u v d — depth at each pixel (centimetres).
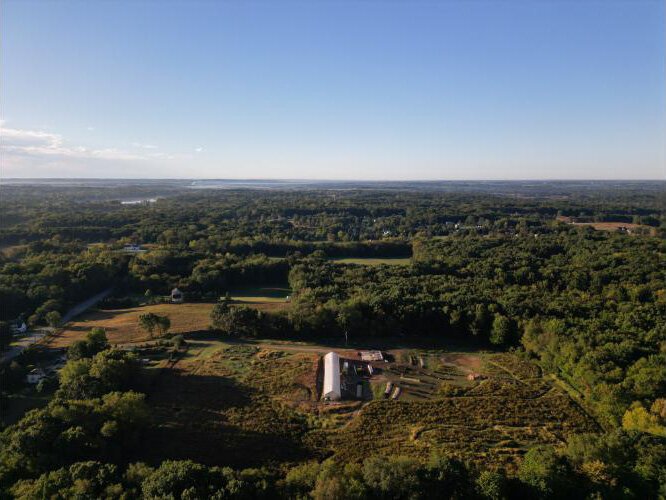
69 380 6431
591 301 9706
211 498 4062
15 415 6153
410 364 8012
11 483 4503
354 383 7281
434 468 4544
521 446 5662
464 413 6400
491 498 4259
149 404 6538
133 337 8994
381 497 4259
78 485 4178
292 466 5250
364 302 9744
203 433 5859
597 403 6438
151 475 4375
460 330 9194
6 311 9831
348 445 5675
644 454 4744
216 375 7481
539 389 7088
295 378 7375
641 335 7812
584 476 4525
